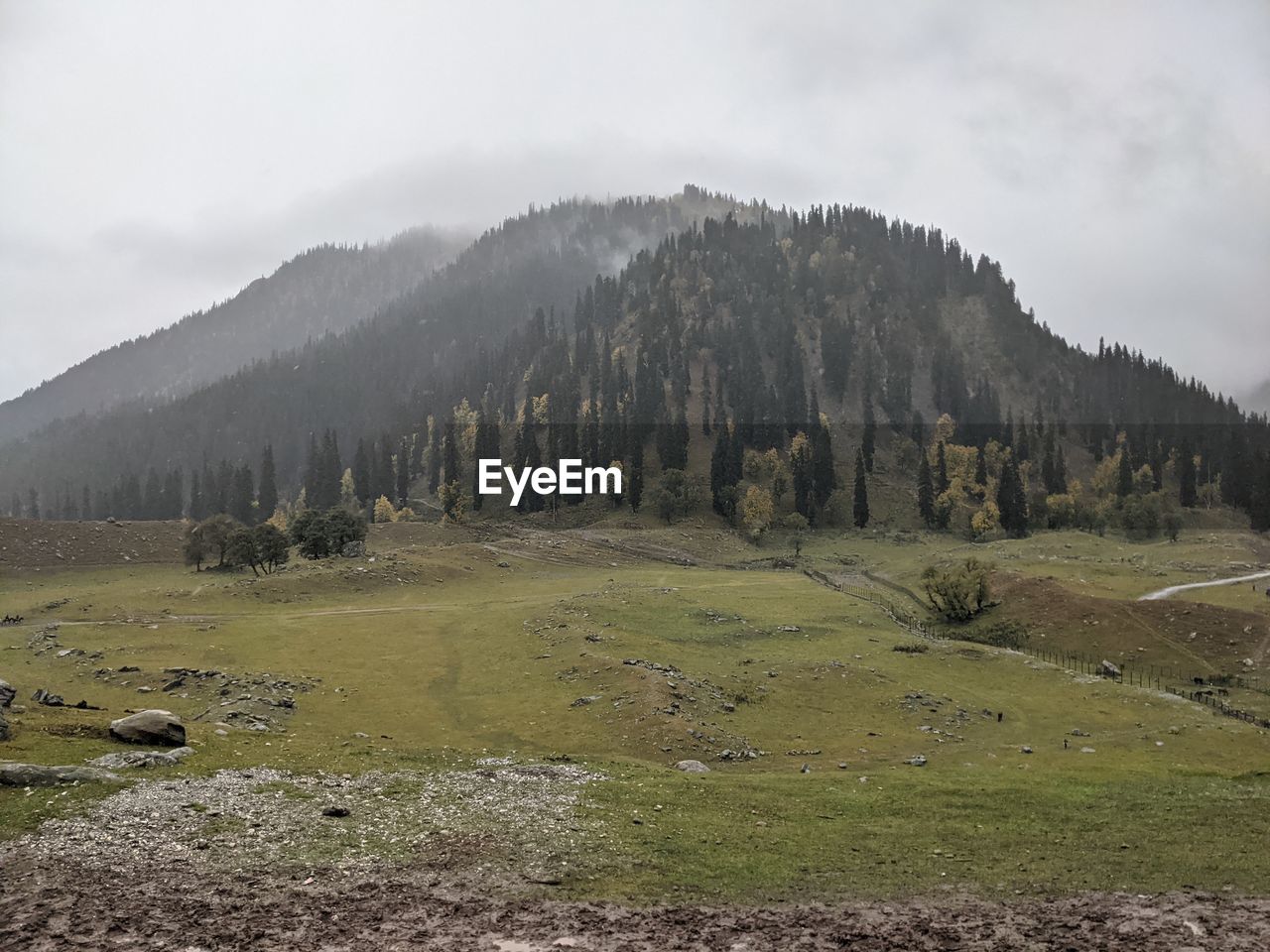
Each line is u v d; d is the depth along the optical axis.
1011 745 61.66
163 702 67.00
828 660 85.06
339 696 72.06
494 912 24.16
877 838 33.09
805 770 53.56
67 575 155.88
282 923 22.91
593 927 23.34
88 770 34.66
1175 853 31.64
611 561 191.75
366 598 128.12
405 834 30.77
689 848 30.75
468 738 60.56
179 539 188.12
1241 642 98.81
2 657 82.50
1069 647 105.44
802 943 22.72
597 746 57.78
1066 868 29.88
